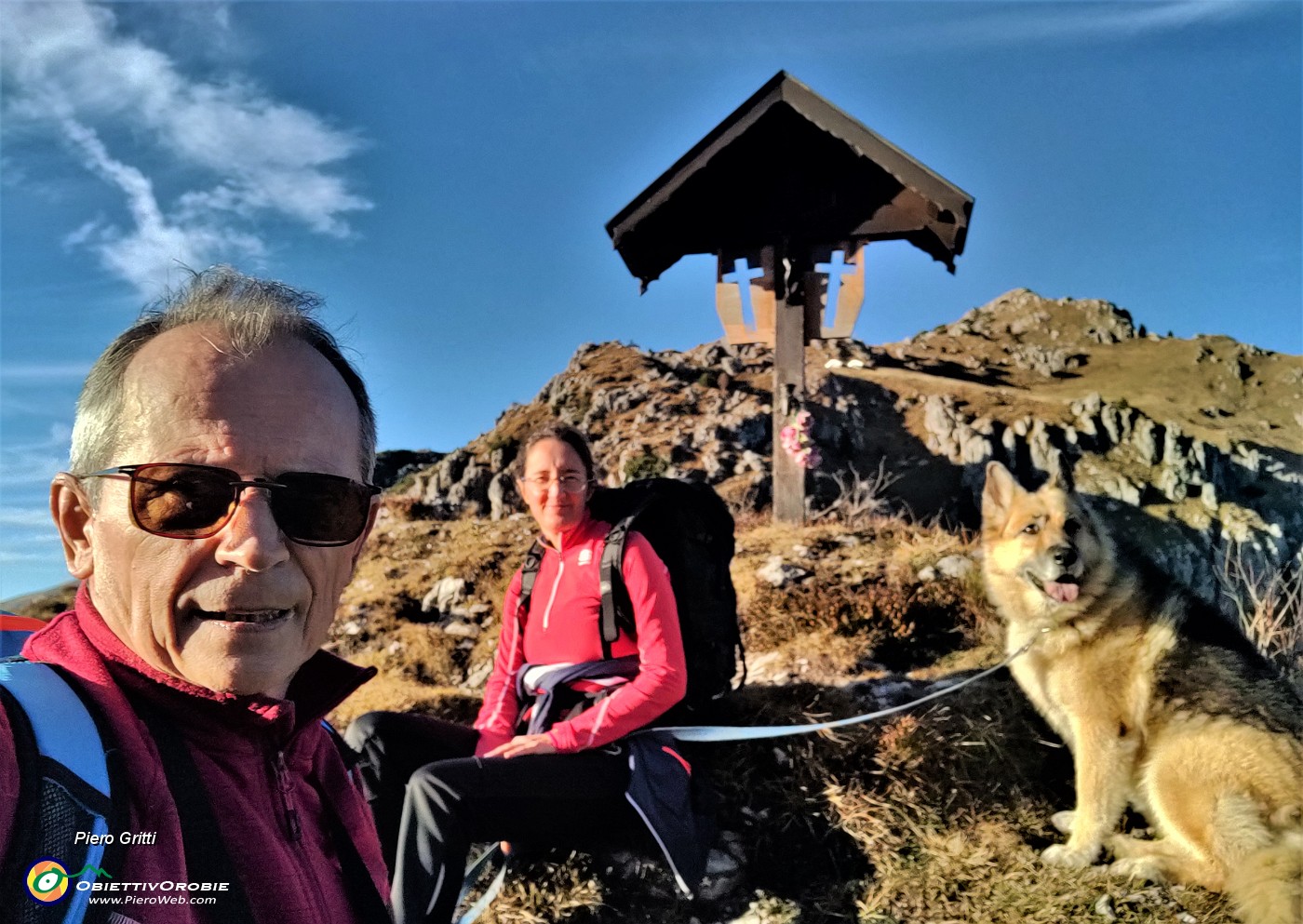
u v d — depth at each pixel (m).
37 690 0.48
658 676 1.67
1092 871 1.82
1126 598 2.04
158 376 0.57
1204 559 5.26
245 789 0.57
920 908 1.73
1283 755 1.80
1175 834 1.87
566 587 1.82
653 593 1.73
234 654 0.55
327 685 0.69
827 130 3.66
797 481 4.07
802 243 4.02
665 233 4.09
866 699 2.32
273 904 0.54
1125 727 1.97
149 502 0.54
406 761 1.76
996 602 2.33
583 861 1.83
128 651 0.56
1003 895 1.75
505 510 5.37
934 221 3.79
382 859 0.74
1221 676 1.93
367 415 0.72
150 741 0.52
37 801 0.43
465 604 3.53
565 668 1.78
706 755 2.08
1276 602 2.79
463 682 2.91
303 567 0.60
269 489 0.57
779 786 2.02
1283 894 1.62
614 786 1.63
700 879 1.62
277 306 0.63
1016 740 2.21
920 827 1.92
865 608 2.76
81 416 0.60
